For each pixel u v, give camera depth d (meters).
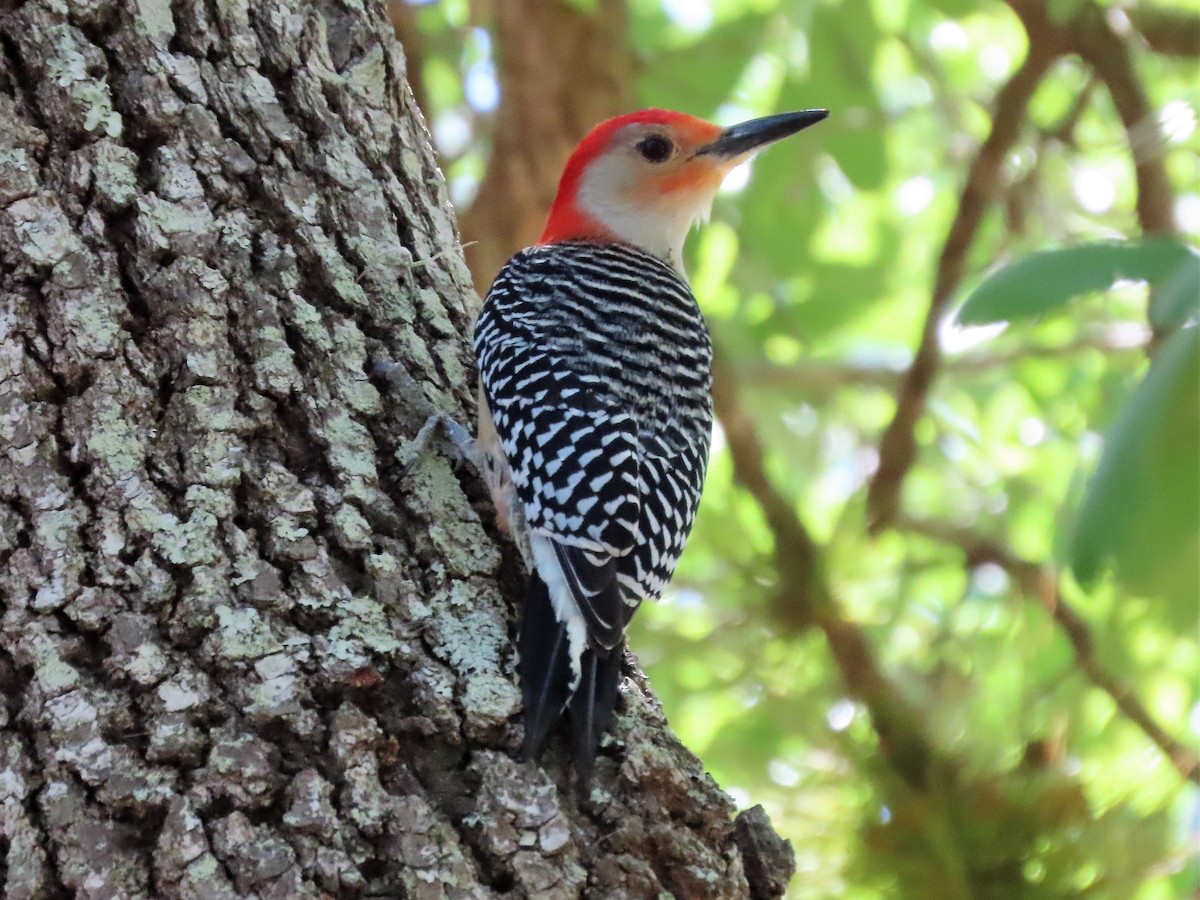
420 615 6.20
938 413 14.84
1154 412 5.13
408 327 7.27
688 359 8.13
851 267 13.73
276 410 6.44
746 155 9.61
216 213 6.70
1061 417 14.45
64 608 5.69
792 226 13.25
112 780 5.41
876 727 10.11
